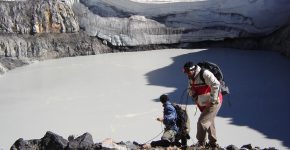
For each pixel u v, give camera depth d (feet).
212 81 26.66
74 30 97.25
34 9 94.94
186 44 98.22
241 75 73.61
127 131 52.13
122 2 100.37
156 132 51.42
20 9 94.63
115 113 58.54
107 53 97.50
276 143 45.98
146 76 76.64
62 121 56.39
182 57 89.35
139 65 84.69
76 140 28.78
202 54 90.74
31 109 61.57
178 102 61.26
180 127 30.27
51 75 80.18
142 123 54.65
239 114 55.67
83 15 98.63
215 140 28.86
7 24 93.15
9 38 90.94
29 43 91.91
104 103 63.00
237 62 82.53
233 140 47.39
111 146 27.48
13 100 65.98
